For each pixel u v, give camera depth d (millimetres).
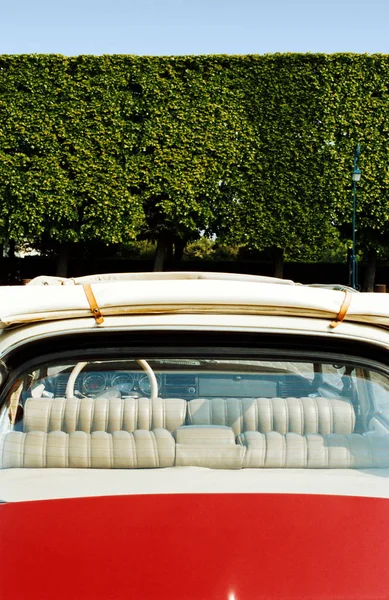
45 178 29422
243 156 29562
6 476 2057
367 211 30000
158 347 2271
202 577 1427
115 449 2115
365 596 1391
